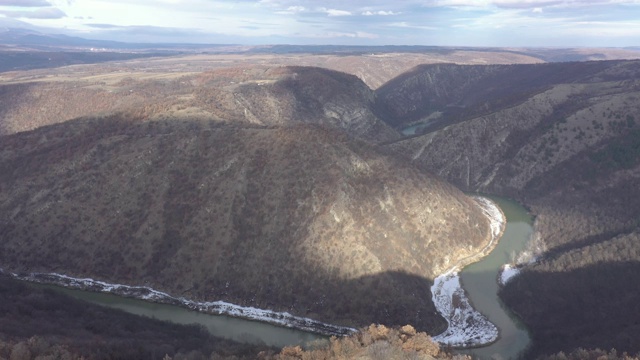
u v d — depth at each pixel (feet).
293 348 192.24
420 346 195.31
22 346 167.12
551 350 235.61
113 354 185.57
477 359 226.38
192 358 184.03
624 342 214.28
